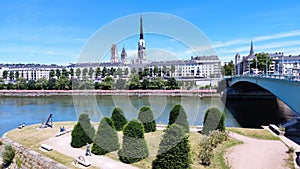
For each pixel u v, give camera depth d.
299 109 28.80
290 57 131.62
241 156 21.34
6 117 55.19
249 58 156.50
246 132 29.86
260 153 22.22
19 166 23.39
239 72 186.75
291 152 22.48
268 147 24.09
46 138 27.44
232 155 21.56
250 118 52.53
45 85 118.25
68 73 125.38
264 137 28.02
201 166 18.75
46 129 32.12
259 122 47.75
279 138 27.47
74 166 19.16
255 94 90.38
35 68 196.38
